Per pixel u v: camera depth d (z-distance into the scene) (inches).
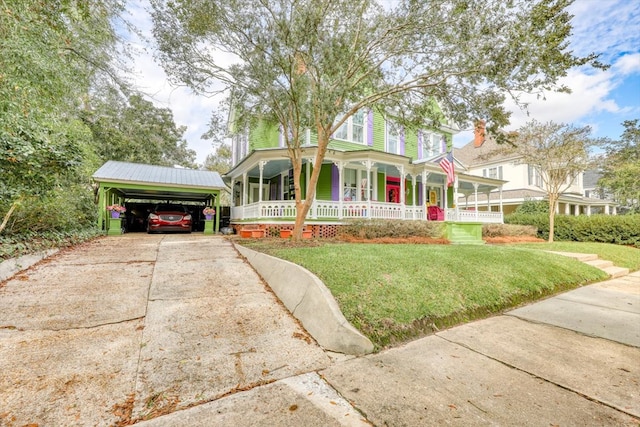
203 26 250.7
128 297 152.9
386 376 96.5
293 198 542.9
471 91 266.8
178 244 319.6
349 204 460.1
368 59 281.3
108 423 72.1
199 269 210.7
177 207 523.2
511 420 75.1
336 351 113.5
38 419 71.7
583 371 101.7
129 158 735.7
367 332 122.8
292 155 318.0
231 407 79.4
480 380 94.6
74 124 387.5
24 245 207.6
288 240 343.9
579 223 569.9
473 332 136.7
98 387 85.0
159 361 100.0
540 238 609.6
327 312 128.3
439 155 565.6
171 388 86.6
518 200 826.8
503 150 589.3
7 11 182.2
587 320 155.6
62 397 80.0
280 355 108.8
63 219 277.6
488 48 220.2
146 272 197.6
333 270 174.6
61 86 247.3
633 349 120.1
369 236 406.9
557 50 203.8
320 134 297.4
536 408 80.4
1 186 169.9
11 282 165.0
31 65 206.2
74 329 117.6
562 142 522.9
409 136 593.0
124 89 408.8
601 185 786.2
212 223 512.4
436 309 149.3
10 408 74.7
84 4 235.8
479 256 246.5
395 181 619.5
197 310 142.6
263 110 328.8
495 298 177.5
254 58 268.2
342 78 248.5
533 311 171.0
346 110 307.7
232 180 677.9
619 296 208.4
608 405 82.4
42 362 95.1
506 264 234.4
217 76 288.4
